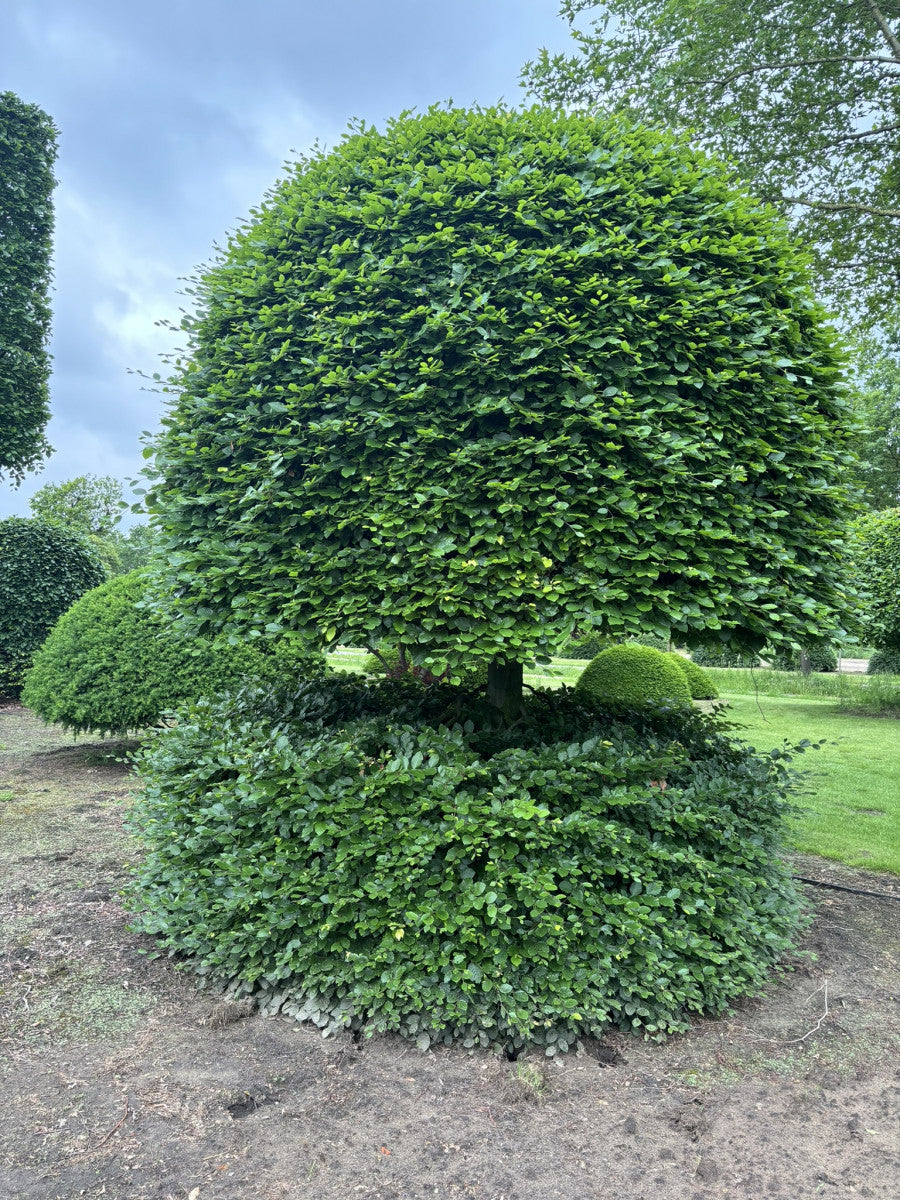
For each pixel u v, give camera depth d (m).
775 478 3.20
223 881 3.06
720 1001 2.91
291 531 3.08
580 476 2.89
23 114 12.83
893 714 13.09
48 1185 1.95
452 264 3.04
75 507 29.70
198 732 3.50
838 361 3.66
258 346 3.24
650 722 4.20
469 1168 2.06
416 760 2.91
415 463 2.88
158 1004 2.96
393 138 3.60
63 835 5.18
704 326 3.07
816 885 4.65
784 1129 2.27
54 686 7.12
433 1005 2.67
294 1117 2.26
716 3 8.55
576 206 3.20
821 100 9.02
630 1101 2.39
